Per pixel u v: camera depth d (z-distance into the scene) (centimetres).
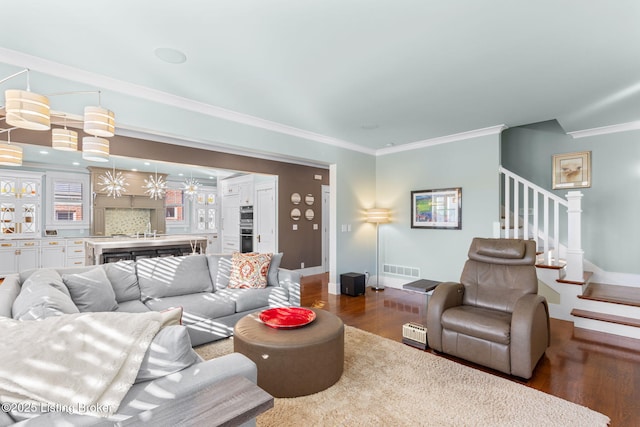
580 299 360
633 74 275
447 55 246
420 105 352
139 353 113
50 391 97
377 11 194
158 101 320
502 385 227
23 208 664
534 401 207
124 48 236
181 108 337
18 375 96
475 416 191
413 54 245
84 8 189
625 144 426
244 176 738
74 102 273
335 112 375
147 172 794
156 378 116
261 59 253
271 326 237
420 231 518
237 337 227
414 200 524
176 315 134
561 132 482
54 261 658
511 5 188
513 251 296
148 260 326
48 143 316
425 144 509
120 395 103
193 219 919
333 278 511
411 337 299
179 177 894
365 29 213
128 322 120
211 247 855
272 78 286
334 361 225
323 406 201
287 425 182
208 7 189
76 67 266
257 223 690
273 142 423
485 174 444
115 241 514
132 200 786
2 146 230
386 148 562
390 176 561
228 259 372
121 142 389
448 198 481
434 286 346
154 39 224
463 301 310
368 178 567
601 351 284
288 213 637
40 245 645
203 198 939
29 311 151
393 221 555
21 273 265
